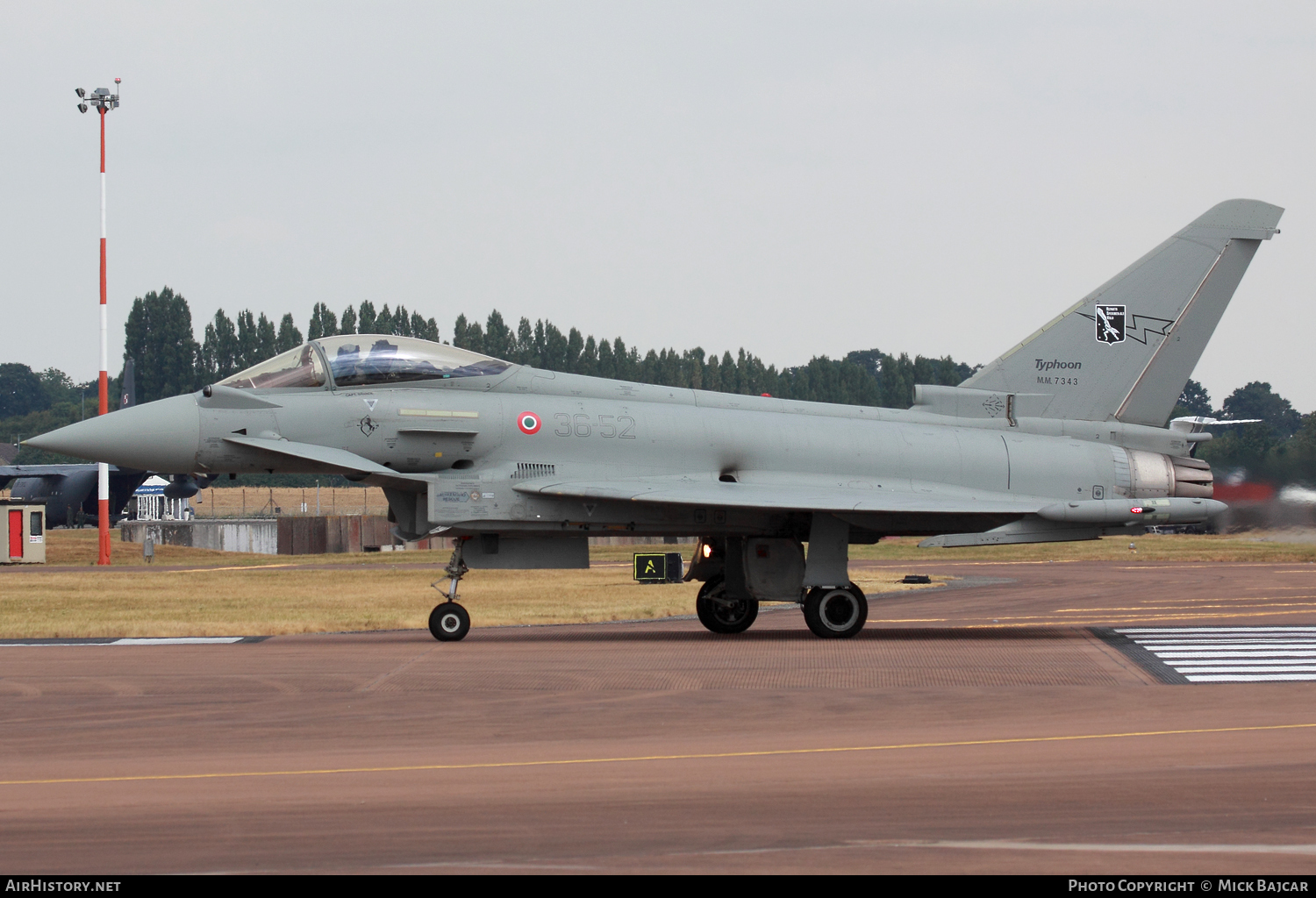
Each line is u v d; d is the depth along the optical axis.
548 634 49.28
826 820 18.62
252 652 40.69
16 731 25.86
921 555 144.75
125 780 21.33
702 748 23.89
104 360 123.62
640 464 49.19
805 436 50.94
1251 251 54.78
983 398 53.84
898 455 51.34
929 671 34.94
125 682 32.84
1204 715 27.39
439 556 137.12
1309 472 109.19
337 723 26.78
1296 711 27.88
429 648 42.12
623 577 95.06
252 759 23.11
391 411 47.69
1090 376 54.28
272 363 48.81
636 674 34.38
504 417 48.47
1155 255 54.47
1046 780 21.08
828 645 43.22
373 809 19.31
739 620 51.16
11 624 51.44
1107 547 151.25
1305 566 109.88
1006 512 47.94
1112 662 37.03
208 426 46.78
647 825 18.34
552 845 17.34
